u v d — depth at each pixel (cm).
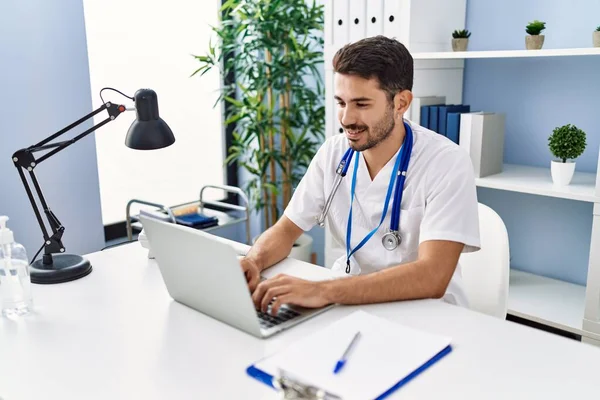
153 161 289
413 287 123
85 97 238
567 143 203
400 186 145
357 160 152
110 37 259
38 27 219
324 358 96
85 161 242
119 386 91
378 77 131
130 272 143
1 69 211
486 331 108
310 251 295
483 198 262
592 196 190
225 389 89
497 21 243
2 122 214
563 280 244
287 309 119
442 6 236
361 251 154
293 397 84
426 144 146
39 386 91
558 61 229
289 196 312
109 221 275
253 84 287
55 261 144
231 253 101
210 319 116
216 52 304
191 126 305
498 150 228
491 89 251
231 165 330
